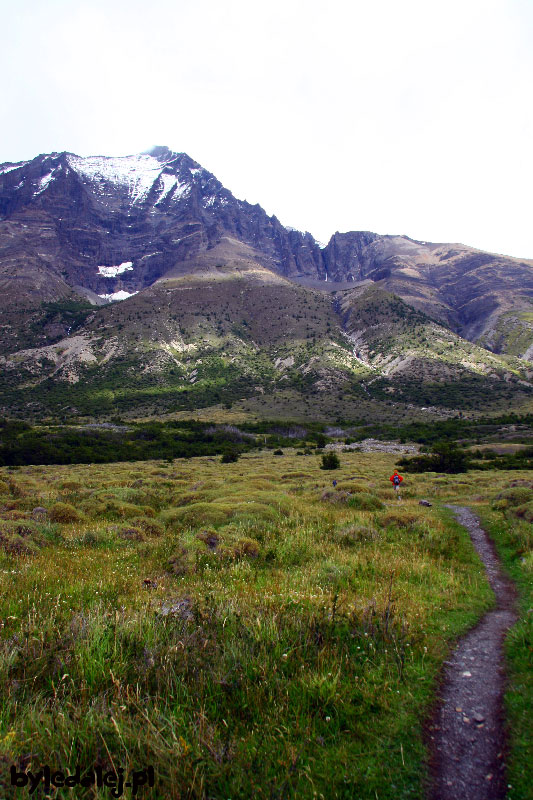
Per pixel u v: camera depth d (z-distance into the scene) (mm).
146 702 4117
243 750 3613
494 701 4488
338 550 11398
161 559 10227
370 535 13367
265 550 11102
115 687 4230
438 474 44000
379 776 3445
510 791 3248
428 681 4898
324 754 3656
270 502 17984
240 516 14844
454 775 3461
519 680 4875
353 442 103750
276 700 4277
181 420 135250
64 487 28547
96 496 20531
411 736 3939
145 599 6848
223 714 4117
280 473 43406
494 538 14547
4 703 3945
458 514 19891
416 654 5512
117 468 56250
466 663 5398
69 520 15711
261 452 88312
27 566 8875
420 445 95062
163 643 5230
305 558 10672
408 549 11953
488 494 26297
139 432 100188
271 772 3422
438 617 6980
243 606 6422
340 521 15812
